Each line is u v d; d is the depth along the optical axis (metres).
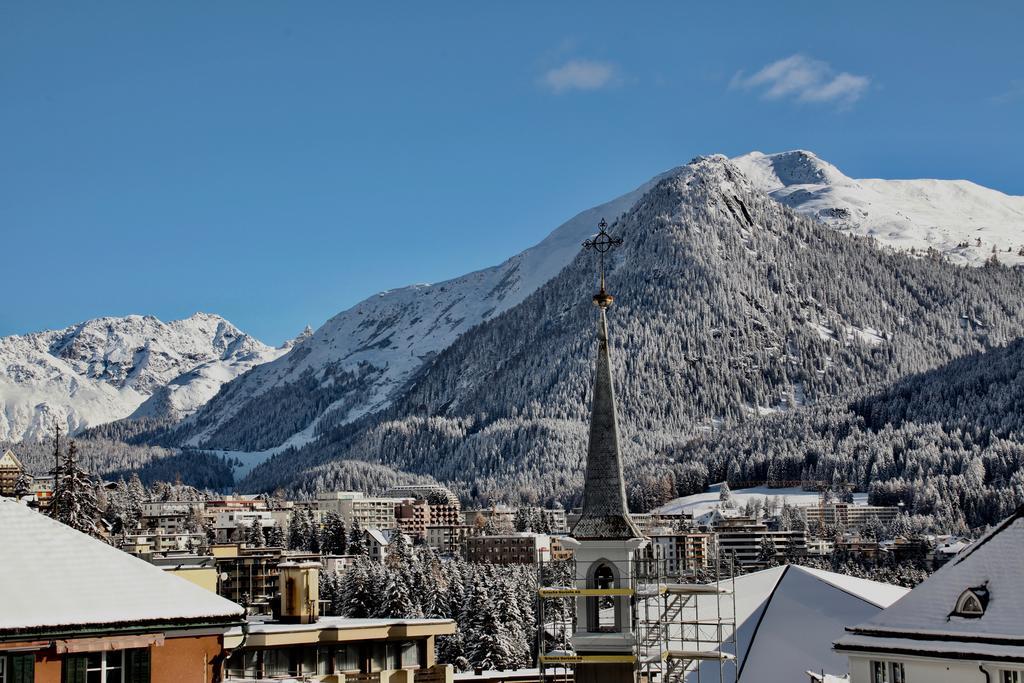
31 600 40.44
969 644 61.50
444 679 75.19
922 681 62.81
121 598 41.97
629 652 59.88
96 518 130.25
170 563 87.38
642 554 61.97
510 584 164.12
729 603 95.19
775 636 90.00
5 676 39.09
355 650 72.75
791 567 98.25
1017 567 63.66
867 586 97.56
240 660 69.25
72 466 129.38
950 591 64.81
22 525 43.19
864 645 64.62
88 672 40.56
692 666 86.88
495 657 150.75
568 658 60.31
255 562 184.50
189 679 42.28
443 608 165.88
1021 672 59.69
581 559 61.03
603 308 63.81
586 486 61.59
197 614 42.50
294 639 70.56
